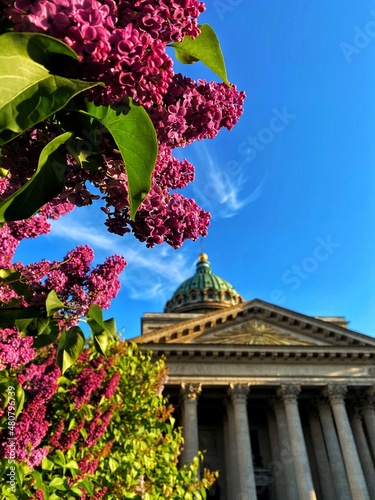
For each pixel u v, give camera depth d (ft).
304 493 133.90
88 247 16.34
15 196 7.39
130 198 8.41
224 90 11.74
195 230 11.66
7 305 14.07
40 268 15.72
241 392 149.79
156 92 8.16
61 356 12.89
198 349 152.56
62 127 8.82
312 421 169.37
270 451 170.30
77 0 7.44
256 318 166.20
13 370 21.98
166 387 152.76
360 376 158.71
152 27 8.59
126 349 56.85
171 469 49.32
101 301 15.75
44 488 23.97
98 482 33.35
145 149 8.38
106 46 7.26
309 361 159.22
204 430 173.78
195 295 294.05
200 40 10.53
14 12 7.09
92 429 30.27
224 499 157.99
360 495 136.46
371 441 155.63
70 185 10.56
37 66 6.85
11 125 6.42
